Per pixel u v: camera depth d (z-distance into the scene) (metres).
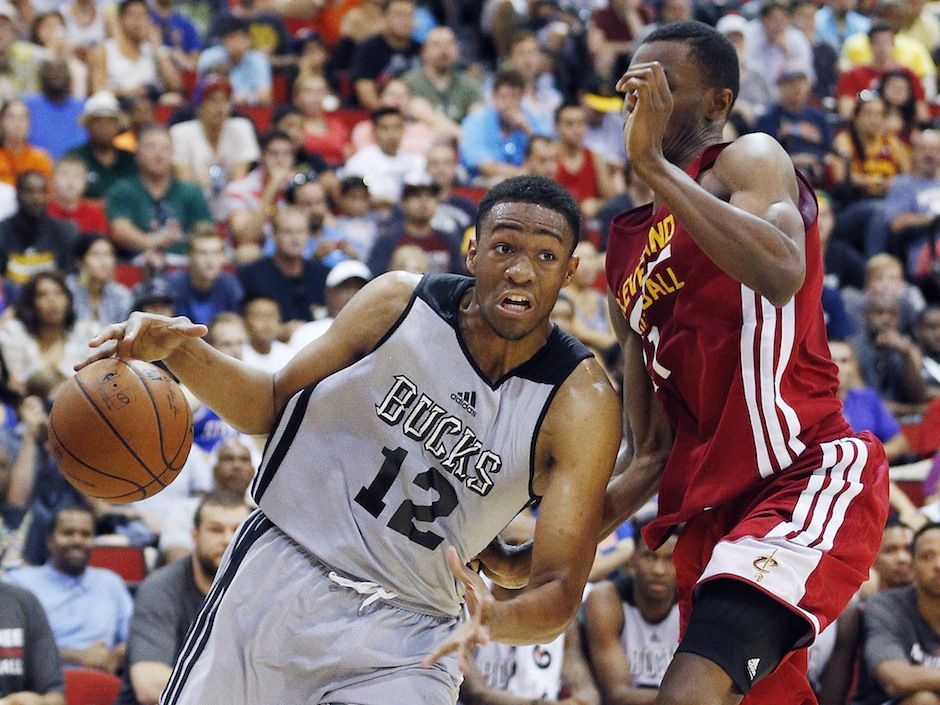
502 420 3.41
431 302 3.47
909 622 6.16
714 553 3.39
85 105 11.25
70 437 3.37
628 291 3.68
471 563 3.84
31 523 6.91
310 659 3.43
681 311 3.52
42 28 11.88
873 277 10.18
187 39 13.27
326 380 3.49
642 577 6.09
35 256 9.06
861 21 15.59
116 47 12.03
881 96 12.84
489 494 3.43
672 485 3.64
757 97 13.05
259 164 10.73
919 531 6.18
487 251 3.29
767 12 13.73
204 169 10.62
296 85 12.30
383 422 3.44
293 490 3.51
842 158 12.28
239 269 9.27
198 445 7.58
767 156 3.35
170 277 8.95
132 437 3.38
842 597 3.38
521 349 3.42
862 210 11.50
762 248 3.09
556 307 8.63
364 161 11.20
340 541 3.46
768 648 3.31
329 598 3.44
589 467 3.37
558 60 13.59
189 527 7.01
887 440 8.70
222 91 10.75
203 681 3.45
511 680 6.07
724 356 3.46
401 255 9.16
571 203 3.33
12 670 5.70
